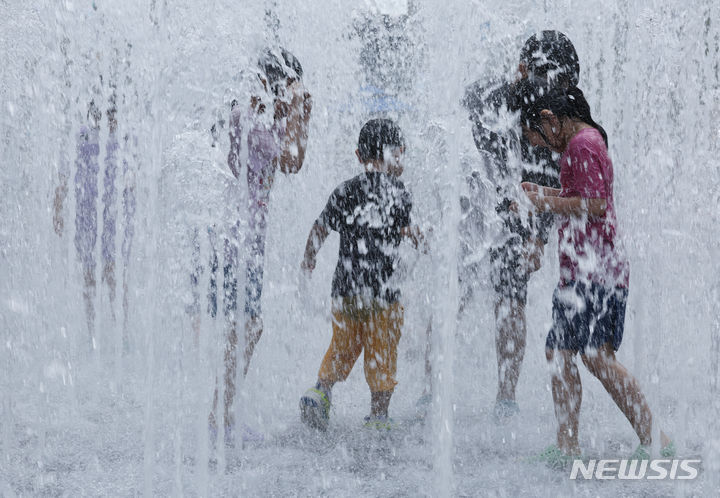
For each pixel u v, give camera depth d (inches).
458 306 256.2
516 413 230.2
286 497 170.6
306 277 242.8
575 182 192.1
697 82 285.9
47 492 174.1
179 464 183.8
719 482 175.3
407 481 179.5
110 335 337.1
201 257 219.9
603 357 191.0
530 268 232.8
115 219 323.9
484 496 170.6
